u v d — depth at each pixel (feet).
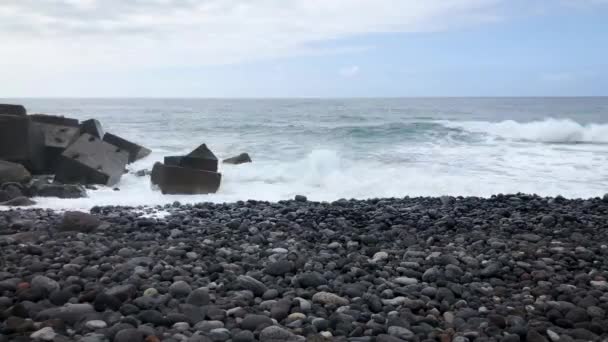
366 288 17.11
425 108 204.23
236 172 46.52
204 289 15.64
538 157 55.88
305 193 40.96
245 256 21.01
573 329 13.88
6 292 15.57
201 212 31.24
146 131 87.10
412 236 24.94
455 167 49.42
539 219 29.01
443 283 17.54
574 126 74.74
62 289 15.96
